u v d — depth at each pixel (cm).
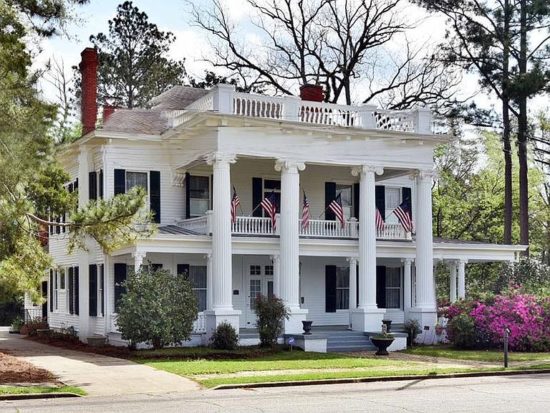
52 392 1938
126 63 6438
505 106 4675
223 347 3075
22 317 5453
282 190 3400
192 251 3281
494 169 6266
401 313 4069
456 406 1734
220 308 3212
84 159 3666
